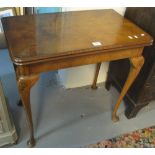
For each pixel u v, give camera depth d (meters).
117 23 1.21
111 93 1.76
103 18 1.25
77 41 0.99
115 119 1.51
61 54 0.90
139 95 1.40
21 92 0.96
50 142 1.32
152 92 1.43
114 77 1.66
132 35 1.10
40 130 1.39
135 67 1.18
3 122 1.13
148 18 1.21
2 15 1.77
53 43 0.96
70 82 1.71
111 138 1.40
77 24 1.15
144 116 1.59
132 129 1.48
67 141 1.34
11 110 1.49
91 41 1.01
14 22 1.10
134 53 1.12
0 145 1.23
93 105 1.63
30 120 1.13
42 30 1.05
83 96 1.70
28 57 0.85
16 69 0.93
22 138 1.32
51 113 1.52
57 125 1.44
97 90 1.78
